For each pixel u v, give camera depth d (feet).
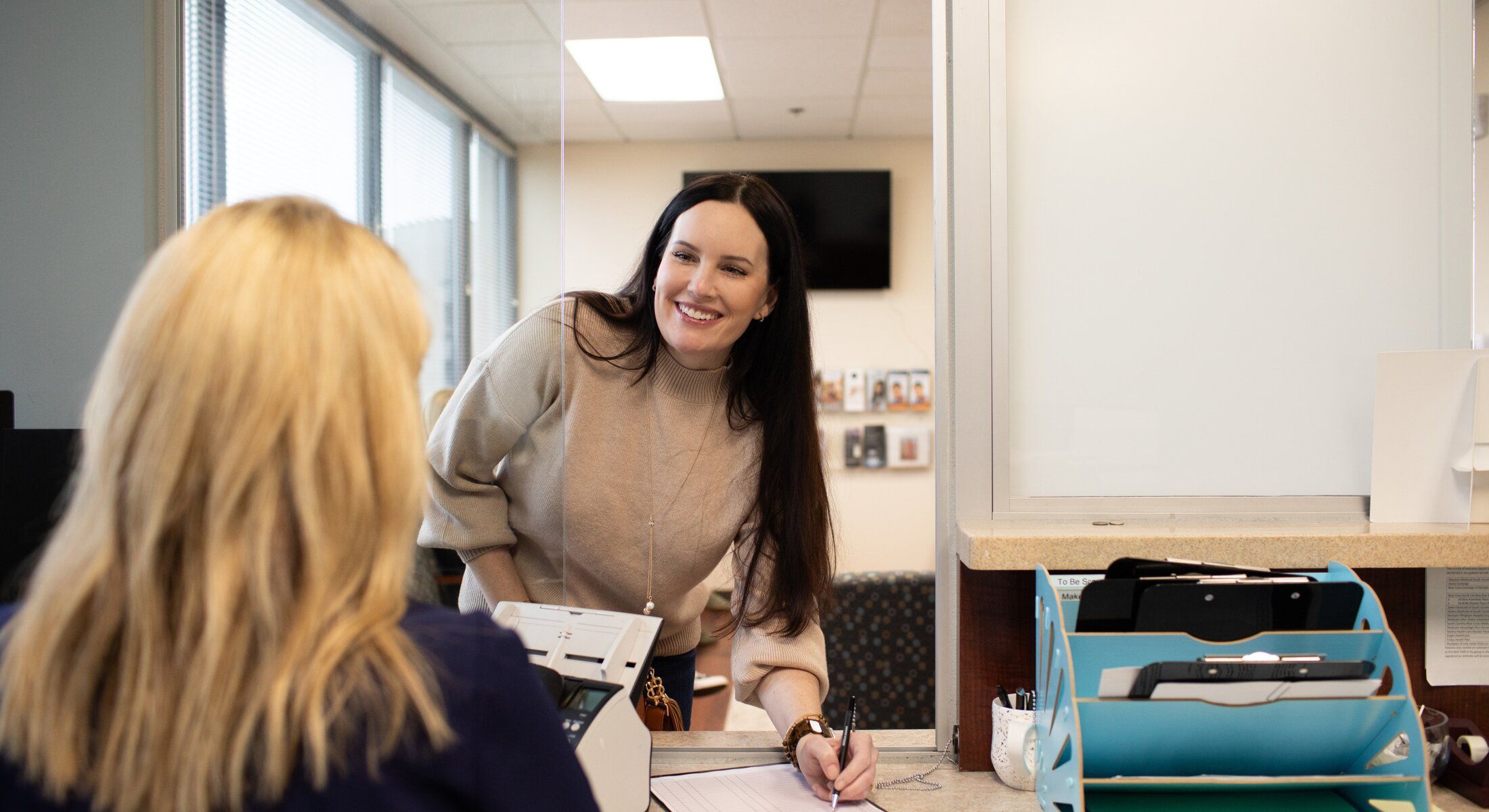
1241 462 4.26
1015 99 4.28
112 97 4.42
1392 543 3.67
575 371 4.41
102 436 1.67
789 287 4.32
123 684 1.61
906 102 16.39
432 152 4.33
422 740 1.71
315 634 1.65
